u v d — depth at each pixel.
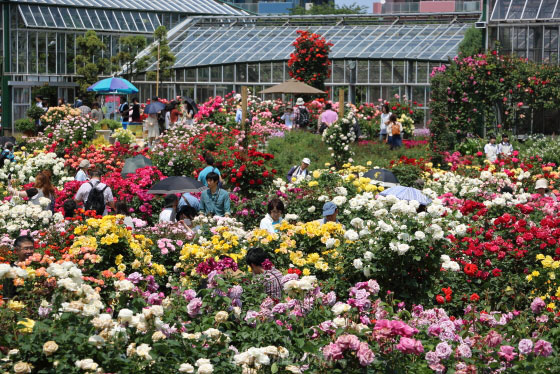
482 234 8.89
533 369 5.42
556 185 14.80
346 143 19.12
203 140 18.80
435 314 6.57
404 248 7.08
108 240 7.38
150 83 39.06
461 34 35.28
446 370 5.51
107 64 39.56
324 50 30.02
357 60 34.72
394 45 35.22
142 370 5.00
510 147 20.27
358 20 38.94
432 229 7.36
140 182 13.73
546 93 23.92
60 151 20.58
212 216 11.86
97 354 4.86
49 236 8.34
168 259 8.66
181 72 38.31
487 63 24.06
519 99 24.27
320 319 5.86
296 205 11.96
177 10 46.34
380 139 23.59
